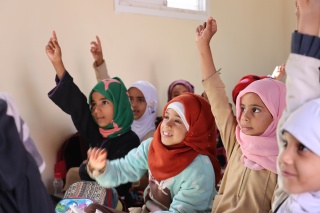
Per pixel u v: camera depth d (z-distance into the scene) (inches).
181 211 69.1
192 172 70.9
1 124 39.3
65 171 103.0
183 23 129.1
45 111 102.0
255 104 62.9
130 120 97.3
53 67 103.0
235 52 143.8
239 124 65.9
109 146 94.4
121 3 114.7
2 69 93.7
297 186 40.4
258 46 150.3
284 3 156.3
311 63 42.2
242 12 144.6
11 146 39.1
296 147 40.5
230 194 65.1
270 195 60.9
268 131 62.2
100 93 94.6
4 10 93.5
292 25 154.3
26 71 97.8
